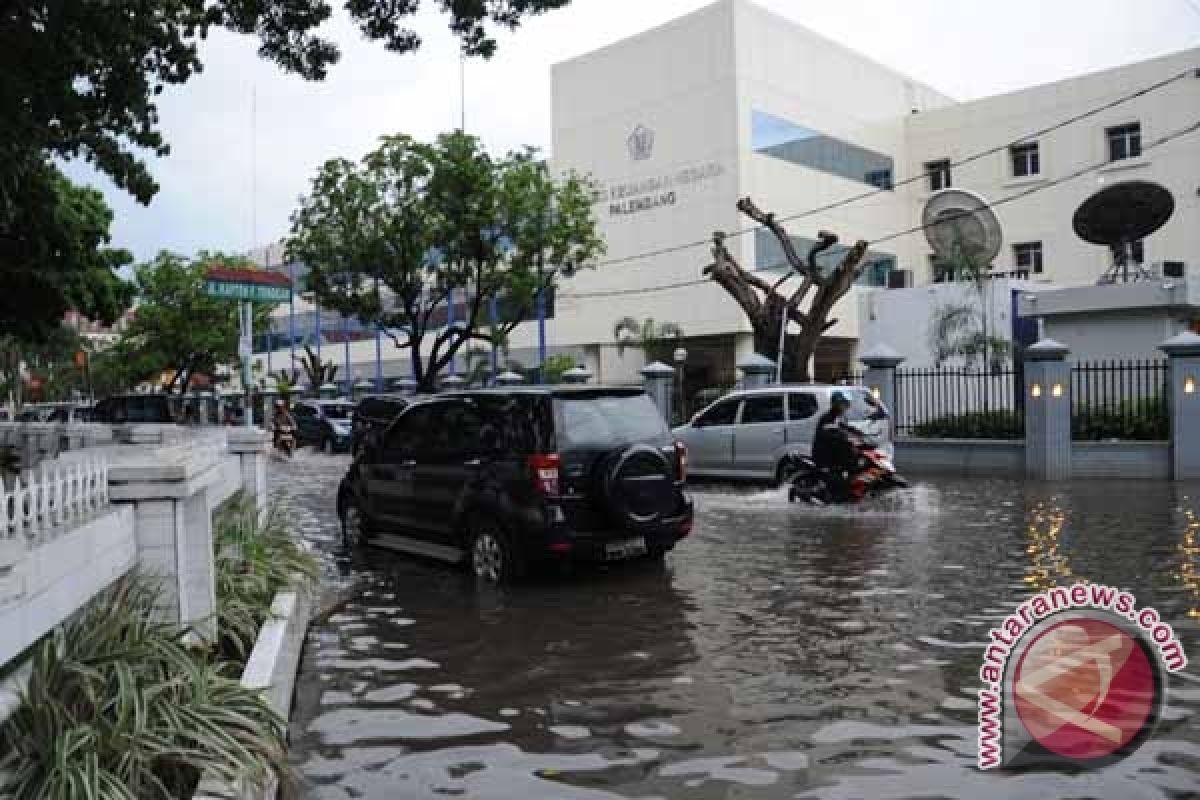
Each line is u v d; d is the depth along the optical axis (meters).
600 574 8.52
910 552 9.29
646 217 40.97
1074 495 13.80
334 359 62.59
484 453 8.28
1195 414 15.43
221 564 6.57
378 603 7.64
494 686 5.50
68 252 12.73
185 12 9.48
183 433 9.23
